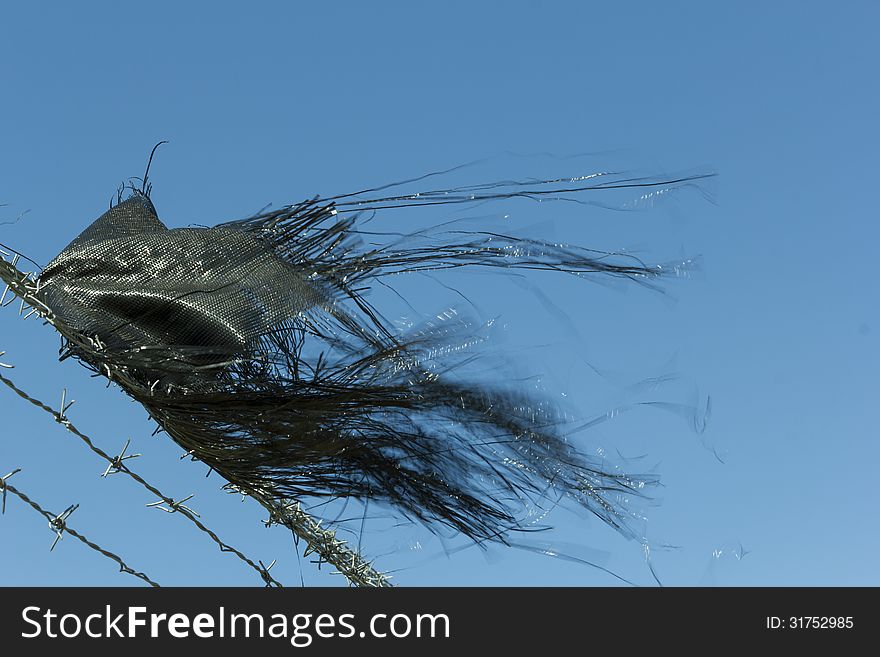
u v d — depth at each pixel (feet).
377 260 9.68
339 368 9.46
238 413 9.19
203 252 9.59
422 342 9.51
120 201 10.53
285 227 9.93
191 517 9.80
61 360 9.05
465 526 9.69
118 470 9.29
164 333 9.16
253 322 9.29
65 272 9.20
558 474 9.50
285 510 10.56
